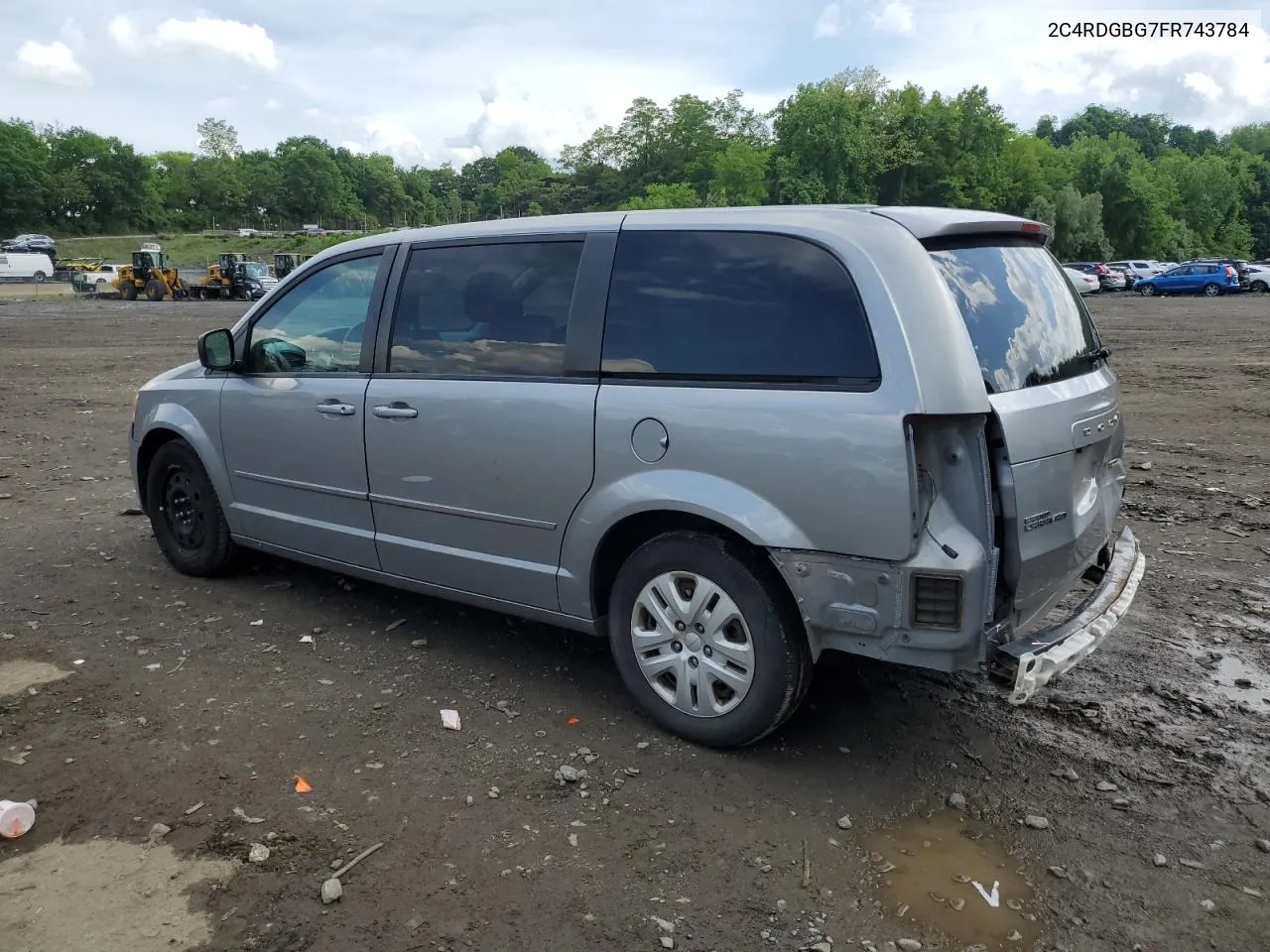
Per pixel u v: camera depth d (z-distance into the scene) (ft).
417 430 13.82
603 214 12.72
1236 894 9.27
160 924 8.74
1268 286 148.87
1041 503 10.35
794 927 8.78
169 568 18.93
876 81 279.28
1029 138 293.64
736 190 270.05
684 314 11.58
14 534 21.36
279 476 16.08
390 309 14.48
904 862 9.75
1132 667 14.42
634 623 12.32
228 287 157.89
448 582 14.21
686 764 11.57
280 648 15.03
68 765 11.43
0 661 14.39
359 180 563.89
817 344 10.57
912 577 10.01
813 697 13.38
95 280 167.43
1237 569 18.83
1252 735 12.39
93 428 36.09
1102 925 8.84
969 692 13.57
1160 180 308.19
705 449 11.06
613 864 9.66
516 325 13.02
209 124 515.91
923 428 10.00
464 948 8.47
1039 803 10.82
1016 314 11.14
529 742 12.09
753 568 11.09
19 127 408.26
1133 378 48.80
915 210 11.20
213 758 11.63
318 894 9.15
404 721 12.62
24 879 9.36
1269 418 36.27
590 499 12.14
